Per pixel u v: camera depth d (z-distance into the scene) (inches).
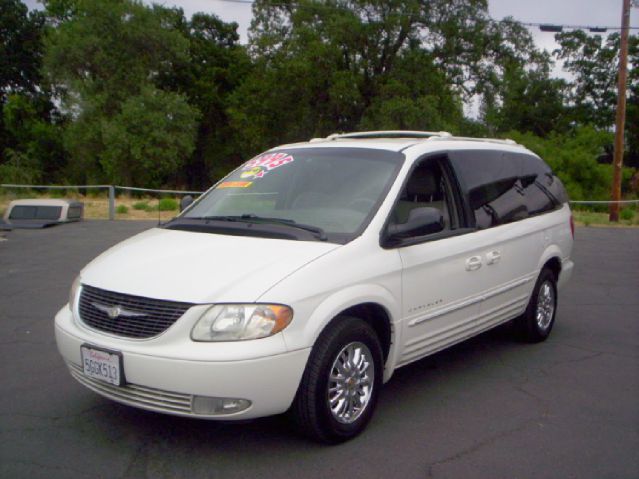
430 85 1333.7
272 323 141.8
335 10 1362.0
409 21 1333.7
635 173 1819.6
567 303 327.6
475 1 1368.1
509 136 1740.9
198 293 143.6
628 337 263.7
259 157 220.2
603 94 2183.8
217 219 187.3
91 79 1455.5
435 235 187.6
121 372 144.5
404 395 195.5
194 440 161.0
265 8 1443.2
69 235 538.9
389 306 167.6
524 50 1407.5
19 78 1731.1
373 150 196.7
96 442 159.3
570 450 159.3
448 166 203.8
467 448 159.6
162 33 1459.2
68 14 1747.0
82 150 1466.5
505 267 217.5
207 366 137.3
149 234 186.7
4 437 161.5
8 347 236.1
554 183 270.5
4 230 570.6
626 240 606.2
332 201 182.7
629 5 863.7
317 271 152.3
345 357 159.8
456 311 194.9
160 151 1389.0
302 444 159.5
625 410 185.9
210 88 1796.3
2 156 1713.8
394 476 144.8
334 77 1332.4
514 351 242.4
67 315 164.9
